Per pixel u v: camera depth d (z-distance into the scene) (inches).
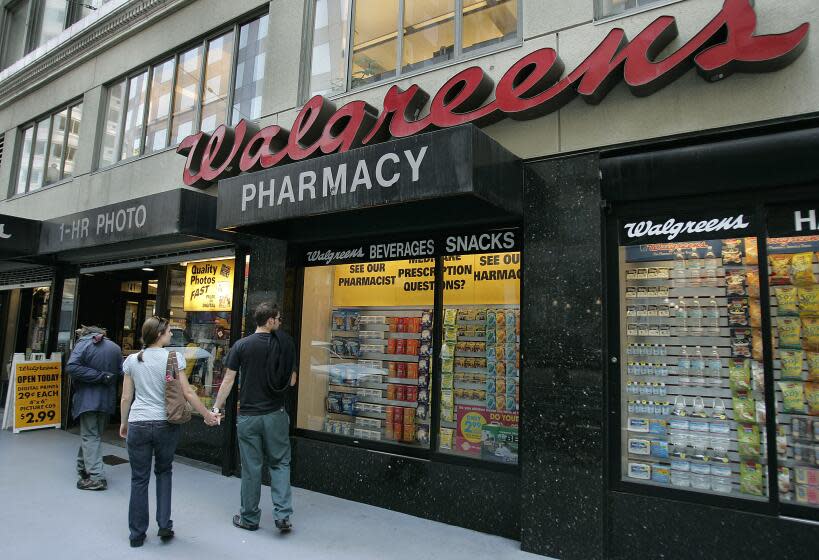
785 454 138.0
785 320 142.4
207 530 169.2
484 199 148.8
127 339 366.3
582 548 148.7
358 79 229.8
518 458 172.2
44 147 398.6
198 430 254.8
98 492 205.6
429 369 201.9
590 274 157.1
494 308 188.9
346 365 224.2
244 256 253.6
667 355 156.3
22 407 318.7
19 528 166.6
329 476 206.8
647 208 159.9
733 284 149.7
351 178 163.6
